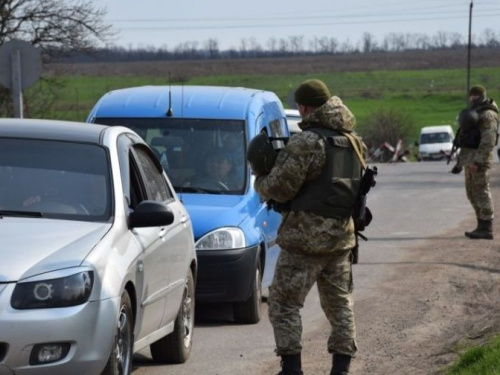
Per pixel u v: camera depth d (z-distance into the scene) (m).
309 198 11.26
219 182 17.69
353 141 11.44
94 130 12.42
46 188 11.51
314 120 11.41
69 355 9.84
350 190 11.38
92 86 144.25
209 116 18.48
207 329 16.44
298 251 11.33
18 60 22.52
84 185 11.59
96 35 54.81
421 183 47.53
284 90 166.75
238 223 16.69
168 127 18.39
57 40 53.97
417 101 181.50
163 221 11.52
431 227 29.77
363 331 15.71
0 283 9.75
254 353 14.47
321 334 15.81
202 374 13.13
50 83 56.69
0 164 11.77
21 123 12.45
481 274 20.86
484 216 26.53
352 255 11.74
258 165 11.37
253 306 16.80
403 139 119.94
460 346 14.10
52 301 9.80
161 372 13.24
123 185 11.87
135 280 11.16
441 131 100.69
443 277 20.52
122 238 11.11
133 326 11.27
